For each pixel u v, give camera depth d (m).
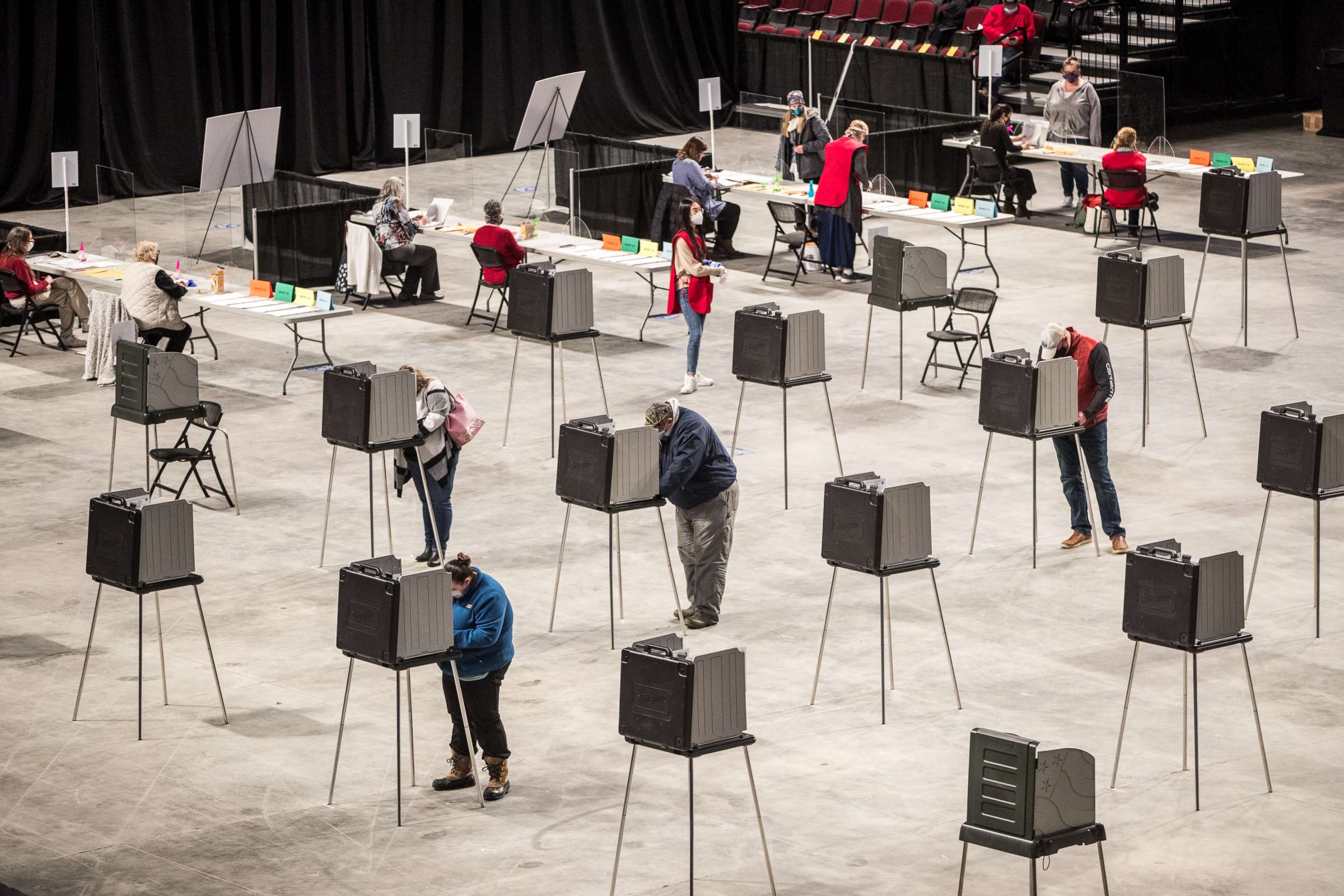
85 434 22.67
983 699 15.36
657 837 13.22
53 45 36.06
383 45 40.62
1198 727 13.41
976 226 27.81
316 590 17.92
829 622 16.61
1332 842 12.94
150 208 36.12
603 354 25.73
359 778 14.25
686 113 45.00
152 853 13.07
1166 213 34.00
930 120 34.62
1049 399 17.83
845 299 28.42
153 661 16.36
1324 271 29.27
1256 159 29.41
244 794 13.98
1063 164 33.81
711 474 16.48
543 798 13.86
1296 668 15.78
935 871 12.66
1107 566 18.17
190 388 19.53
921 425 22.42
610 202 31.73
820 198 29.17
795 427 22.39
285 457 21.70
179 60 37.75
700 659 11.95
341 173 40.28
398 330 27.31
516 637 16.78
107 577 14.84
